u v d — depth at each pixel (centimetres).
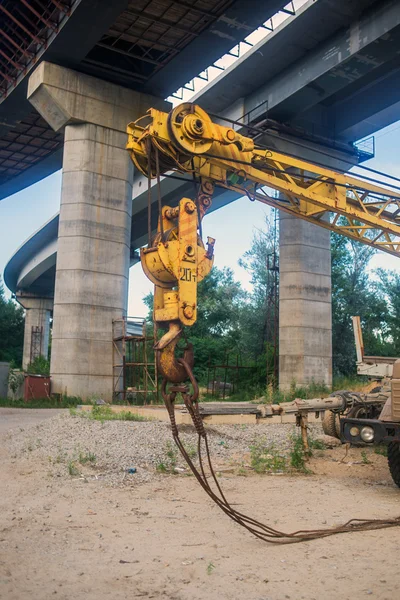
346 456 1334
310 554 610
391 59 3412
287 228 4144
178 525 733
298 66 3684
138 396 3516
